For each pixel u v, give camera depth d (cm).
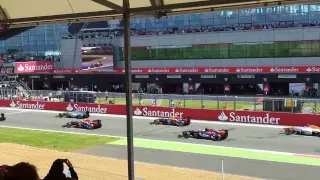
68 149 2406
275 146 2484
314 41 5003
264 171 1833
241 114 3531
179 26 6038
